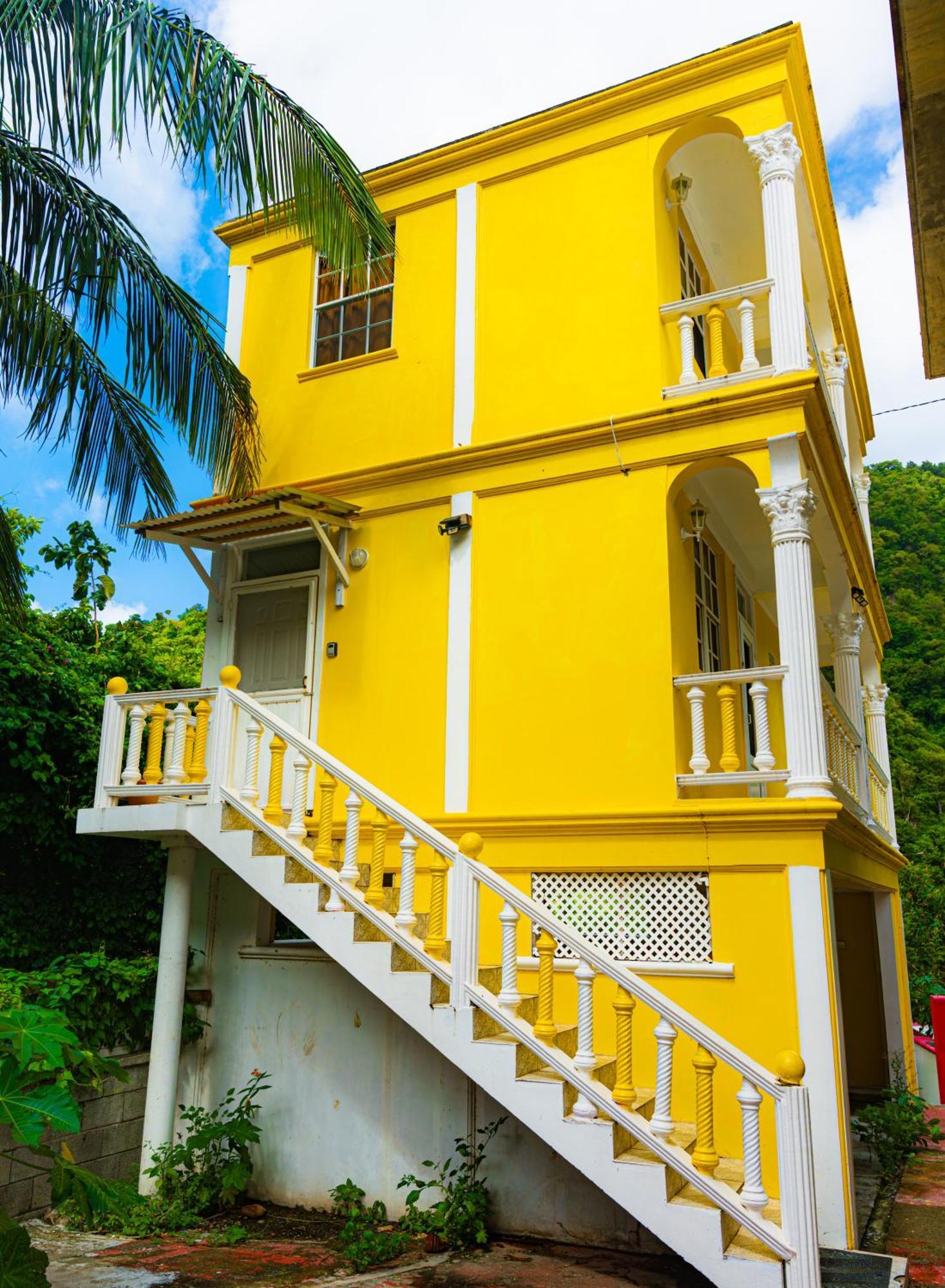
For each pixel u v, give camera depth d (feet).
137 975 23.76
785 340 22.81
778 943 19.44
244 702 22.26
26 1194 20.72
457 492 25.80
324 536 26.07
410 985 18.56
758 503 27.66
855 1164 26.17
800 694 20.54
